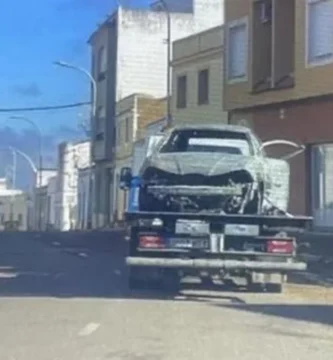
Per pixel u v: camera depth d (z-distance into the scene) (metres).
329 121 27.38
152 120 53.03
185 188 16.89
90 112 62.00
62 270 21.91
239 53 31.89
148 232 16.38
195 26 56.34
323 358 10.45
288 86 28.88
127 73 56.59
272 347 11.12
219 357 10.40
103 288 17.72
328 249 23.75
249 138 18.59
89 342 11.39
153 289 17.22
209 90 40.59
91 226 60.72
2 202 102.50
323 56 27.39
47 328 12.52
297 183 28.73
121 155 55.06
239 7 31.84
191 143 18.62
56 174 82.69
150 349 10.90
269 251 16.30
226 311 14.42
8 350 10.85
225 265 16.16
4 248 31.05
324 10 27.33
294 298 16.42
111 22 57.34
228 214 16.42
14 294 16.66
